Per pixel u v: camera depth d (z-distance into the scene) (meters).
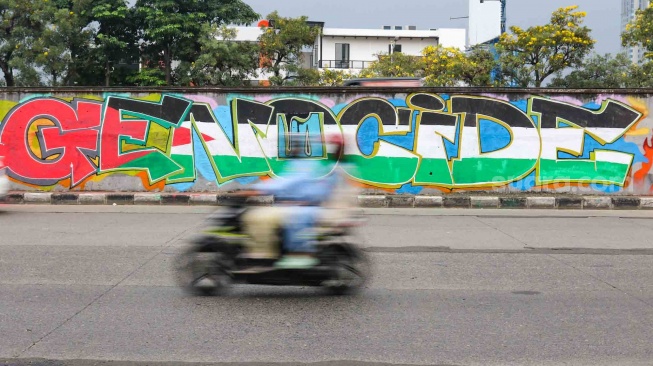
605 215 12.70
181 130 14.73
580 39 35.97
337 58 65.81
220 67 40.56
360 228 10.69
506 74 38.50
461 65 39.16
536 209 13.74
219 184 14.71
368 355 4.71
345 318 5.63
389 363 4.55
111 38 40.03
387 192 14.62
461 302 6.16
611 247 9.09
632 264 7.95
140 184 14.79
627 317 5.69
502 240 9.62
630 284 6.91
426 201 13.98
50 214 12.36
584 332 5.26
